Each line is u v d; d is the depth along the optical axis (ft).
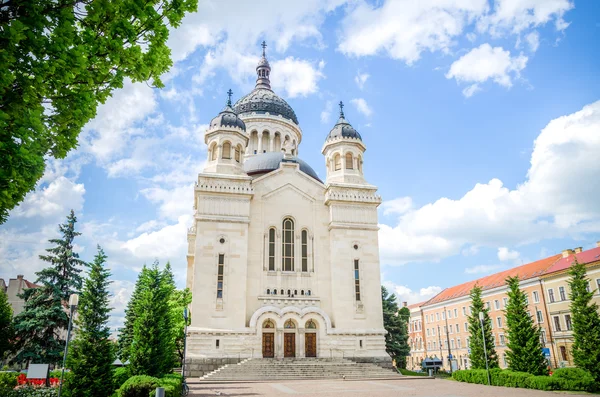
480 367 150.30
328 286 172.96
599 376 121.39
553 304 230.27
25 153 32.63
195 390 109.50
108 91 39.29
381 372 152.35
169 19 40.34
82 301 101.81
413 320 380.37
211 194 168.55
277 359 153.38
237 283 160.86
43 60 32.37
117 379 101.40
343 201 181.06
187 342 150.30
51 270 144.97
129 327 171.94
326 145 198.80
